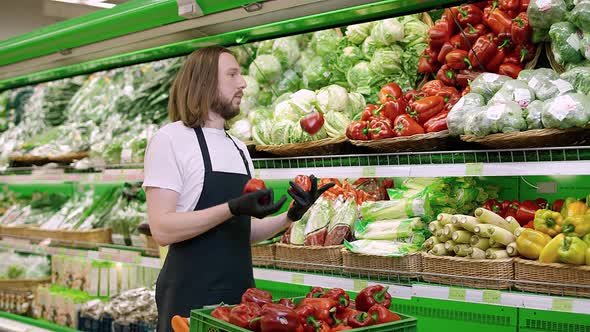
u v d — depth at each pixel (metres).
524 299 2.54
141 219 4.44
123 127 4.74
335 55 3.88
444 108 3.13
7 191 6.38
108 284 4.64
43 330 4.73
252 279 2.83
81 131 5.12
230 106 2.80
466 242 2.82
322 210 3.37
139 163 4.32
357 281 3.00
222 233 2.70
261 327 1.93
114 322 4.21
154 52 4.17
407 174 2.94
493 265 2.67
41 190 6.22
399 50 3.66
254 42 4.10
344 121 3.42
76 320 4.54
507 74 3.08
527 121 2.65
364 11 3.29
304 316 2.01
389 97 3.29
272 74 4.09
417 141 2.98
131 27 3.56
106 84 5.25
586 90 2.67
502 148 2.74
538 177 3.28
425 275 2.87
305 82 3.99
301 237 3.39
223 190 2.72
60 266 5.10
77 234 4.74
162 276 2.76
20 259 5.46
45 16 6.09
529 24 3.00
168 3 3.30
